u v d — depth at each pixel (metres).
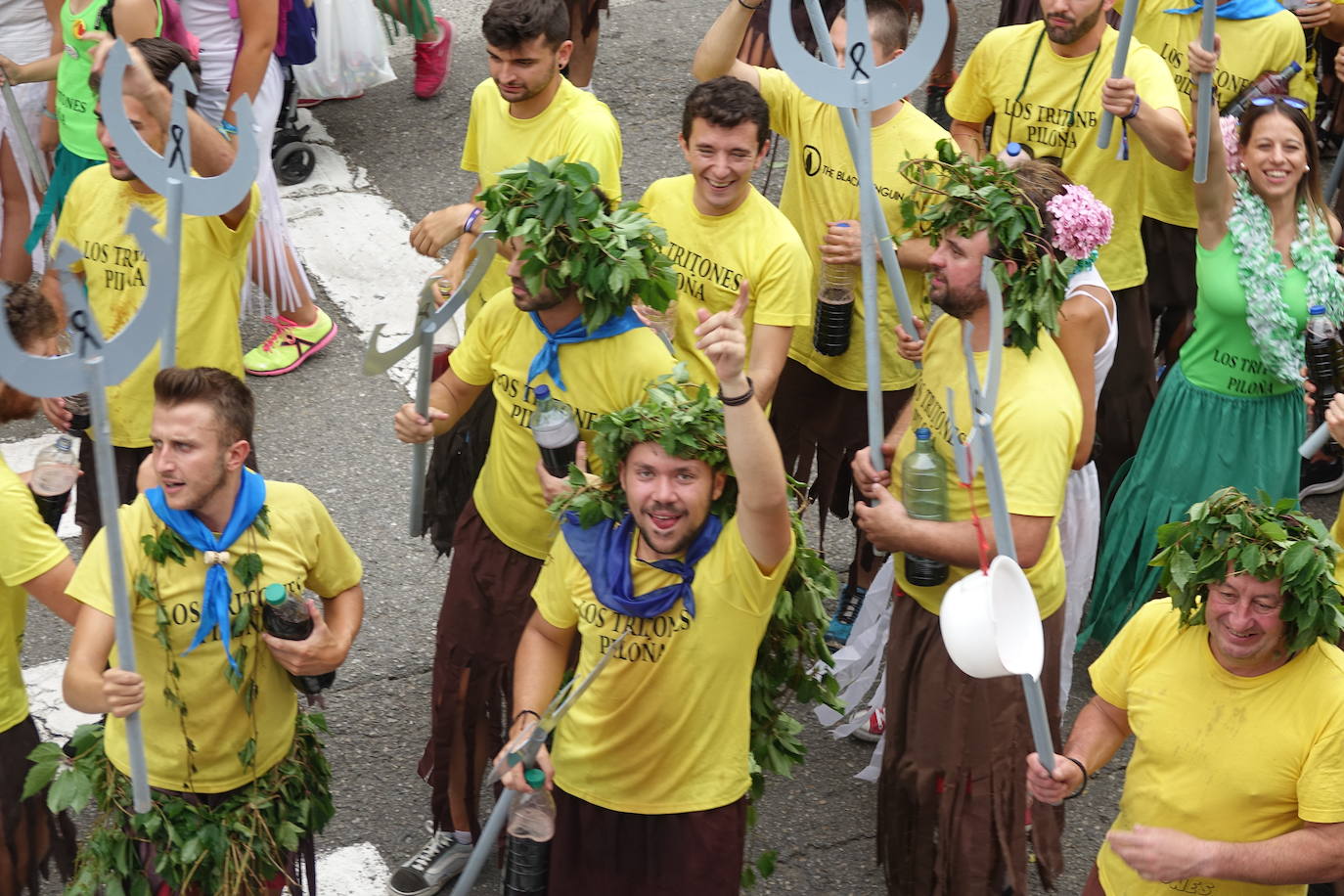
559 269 12.23
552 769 11.34
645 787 11.45
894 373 16.52
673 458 10.74
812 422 17.03
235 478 11.27
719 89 14.30
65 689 11.02
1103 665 11.59
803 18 21.17
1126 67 17.48
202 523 11.23
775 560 10.79
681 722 11.22
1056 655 13.03
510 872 11.93
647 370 12.66
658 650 11.08
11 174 21.62
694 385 12.73
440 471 15.95
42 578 11.65
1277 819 10.80
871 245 11.70
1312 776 10.52
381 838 14.77
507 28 15.23
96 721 15.89
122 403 15.27
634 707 11.25
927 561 12.53
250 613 11.34
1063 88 17.62
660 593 10.95
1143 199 19.17
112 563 9.90
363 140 26.14
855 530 19.14
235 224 15.04
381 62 26.59
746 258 14.59
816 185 16.56
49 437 20.16
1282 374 15.91
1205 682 10.91
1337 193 21.00
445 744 14.09
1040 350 12.21
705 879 11.51
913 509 12.46
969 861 12.85
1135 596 16.98
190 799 11.72
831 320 16.06
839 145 16.31
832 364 16.61
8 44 21.83
